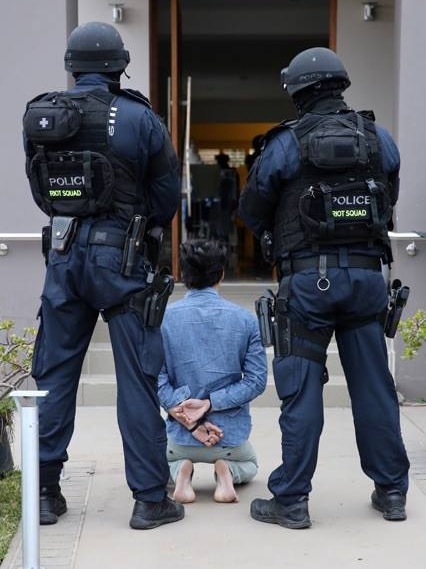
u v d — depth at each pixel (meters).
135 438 4.75
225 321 5.25
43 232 4.83
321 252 4.70
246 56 16.33
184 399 5.16
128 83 10.23
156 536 4.72
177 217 10.53
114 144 4.61
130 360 4.72
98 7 10.16
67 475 5.80
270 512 4.89
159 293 4.75
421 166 7.51
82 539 4.69
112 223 4.70
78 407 7.57
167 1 11.02
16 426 6.54
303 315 4.73
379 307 4.82
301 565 4.34
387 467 4.92
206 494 5.38
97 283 4.67
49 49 7.64
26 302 7.79
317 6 13.24
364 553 4.48
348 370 4.92
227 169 13.46
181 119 11.23
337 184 4.62
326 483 5.59
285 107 21.17
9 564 4.40
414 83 7.49
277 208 4.86
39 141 4.60
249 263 15.08
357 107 10.30
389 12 10.20
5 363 5.91
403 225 7.52
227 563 4.37
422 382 7.65
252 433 6.79
